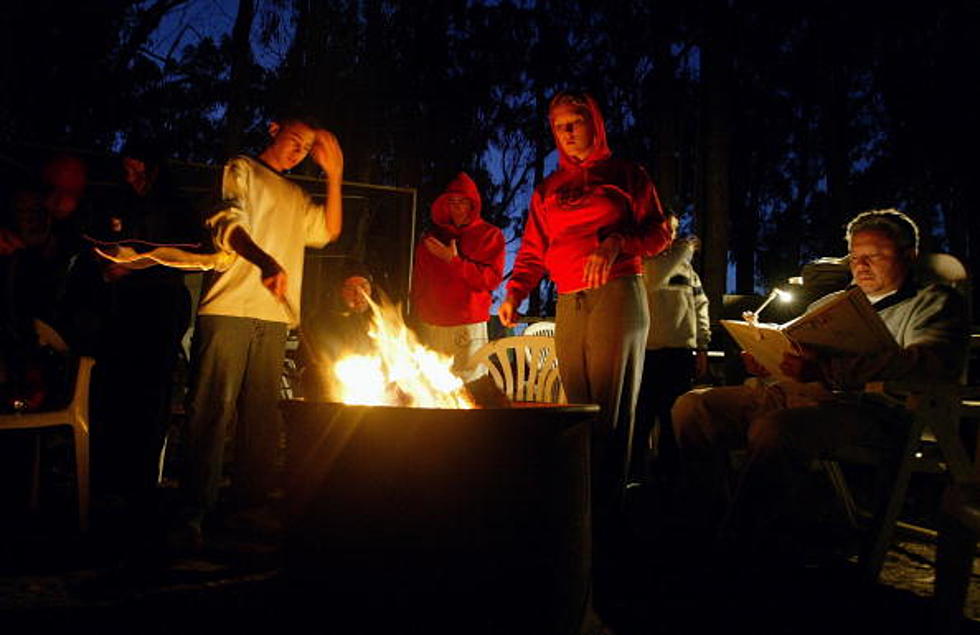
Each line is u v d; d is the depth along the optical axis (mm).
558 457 1893
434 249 4551
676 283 4836
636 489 4637
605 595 2607
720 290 12727
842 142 16906
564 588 1912
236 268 3086
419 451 1776
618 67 18016
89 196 5543
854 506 3523
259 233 3154
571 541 1938
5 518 3598
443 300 4555
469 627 1779
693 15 13969
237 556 2947
